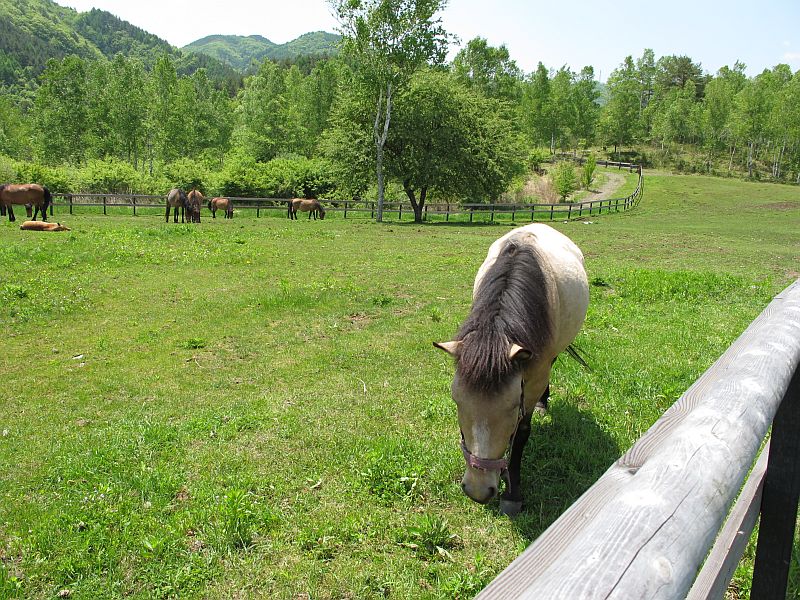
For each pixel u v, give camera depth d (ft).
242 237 59.67
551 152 277.03
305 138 209.46
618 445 15.35
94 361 24.03
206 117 208.95
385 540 11.72
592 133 280.31
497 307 11.01
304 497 13.37
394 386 20.62
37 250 44.42
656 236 73.46
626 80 282.56
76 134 179.42
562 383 19.80
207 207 108.27
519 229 15.48
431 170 99.40
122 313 30.86
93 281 37.04
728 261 50.49
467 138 104.06
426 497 13.25
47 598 10.25
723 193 178.19
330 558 11.25
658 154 277.64
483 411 9.87
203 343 26.05
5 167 110.63
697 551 3.09
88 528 12.19
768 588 7.16
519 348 9.83
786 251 58.95
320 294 34.60
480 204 102.06
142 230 60.03
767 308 7.88
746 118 234.99
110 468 14.84
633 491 3.45
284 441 16.33
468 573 10.53
